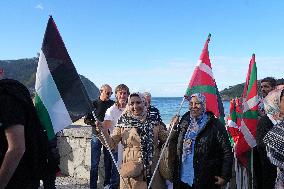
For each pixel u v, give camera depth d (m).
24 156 2.50
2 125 2.32
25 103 2.44
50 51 3.51
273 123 3.92
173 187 4.32
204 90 4.64
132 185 4.21
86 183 7.39
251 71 4.96
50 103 3.44
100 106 6.59
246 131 4.79
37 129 2.61
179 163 4.23
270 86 5.48
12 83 2.46
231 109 5.69
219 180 4.06
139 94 4.41
